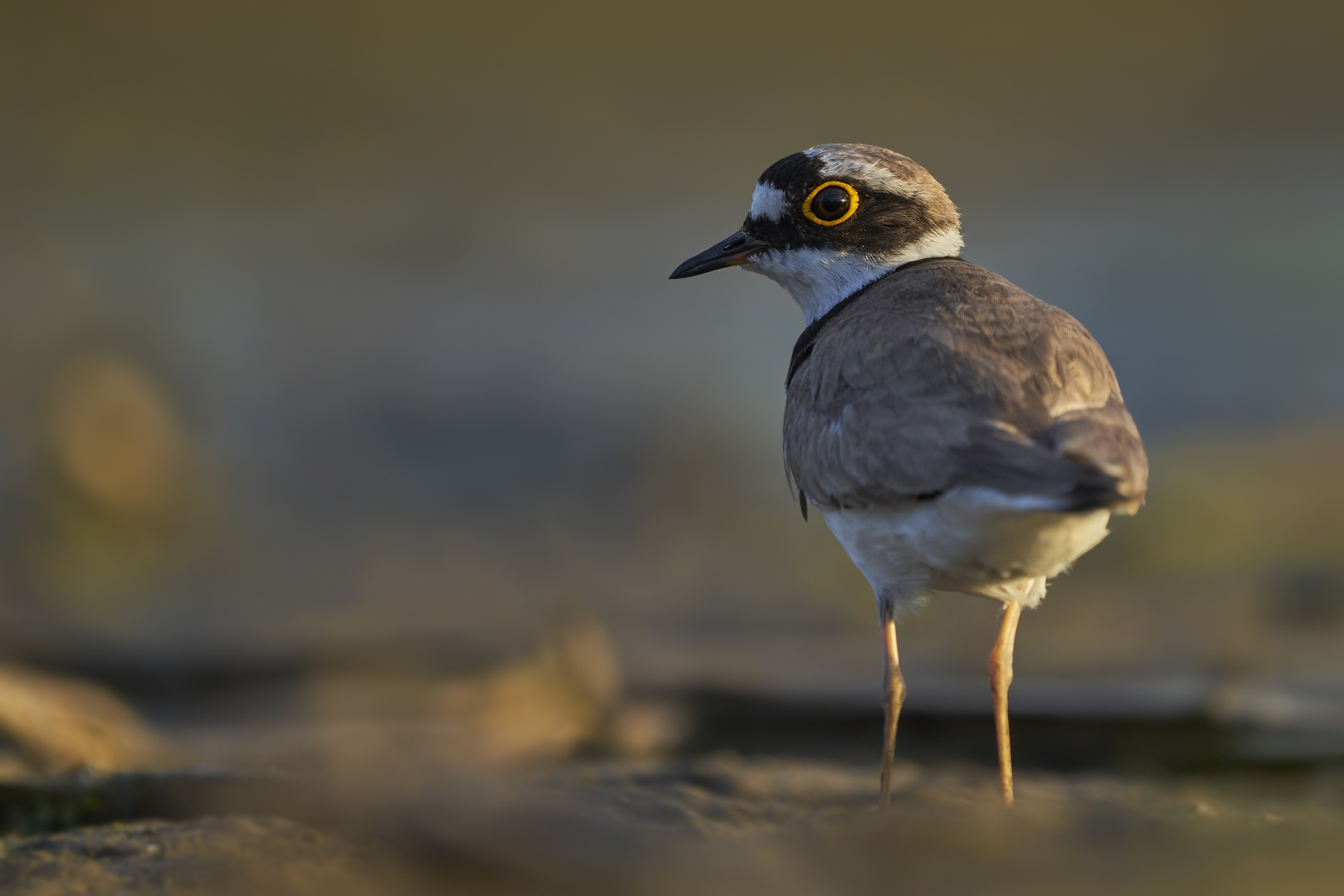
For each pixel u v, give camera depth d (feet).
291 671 38.55
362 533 53.62
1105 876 17.76
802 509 26.30
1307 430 56.18
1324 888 17.13
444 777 24.39
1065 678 36.50
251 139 94.27
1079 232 82.69
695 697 35.24
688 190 89.30
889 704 23.95
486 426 62.64
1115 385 23.76
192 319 71.10
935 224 28.30
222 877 20.06
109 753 30.14
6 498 51.72
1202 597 43.04
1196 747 31.42
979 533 21.98
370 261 79.51
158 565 50.19
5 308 62.18
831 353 24.66
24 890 19.62
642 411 62.90
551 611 43.91
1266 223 81.25
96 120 93.81
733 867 19.15
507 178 91.45
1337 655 37.17
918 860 18.80
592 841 20.67
